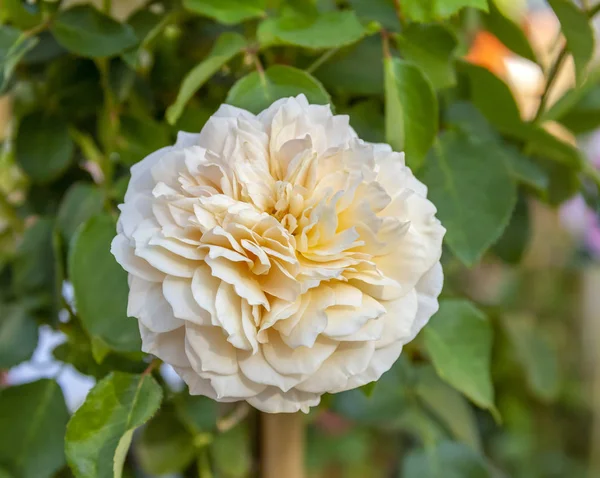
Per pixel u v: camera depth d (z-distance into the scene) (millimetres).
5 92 470
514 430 807
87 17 430
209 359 372
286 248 367
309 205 374
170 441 485
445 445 484
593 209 519
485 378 449
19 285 456
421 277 389
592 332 829
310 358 373
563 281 825
